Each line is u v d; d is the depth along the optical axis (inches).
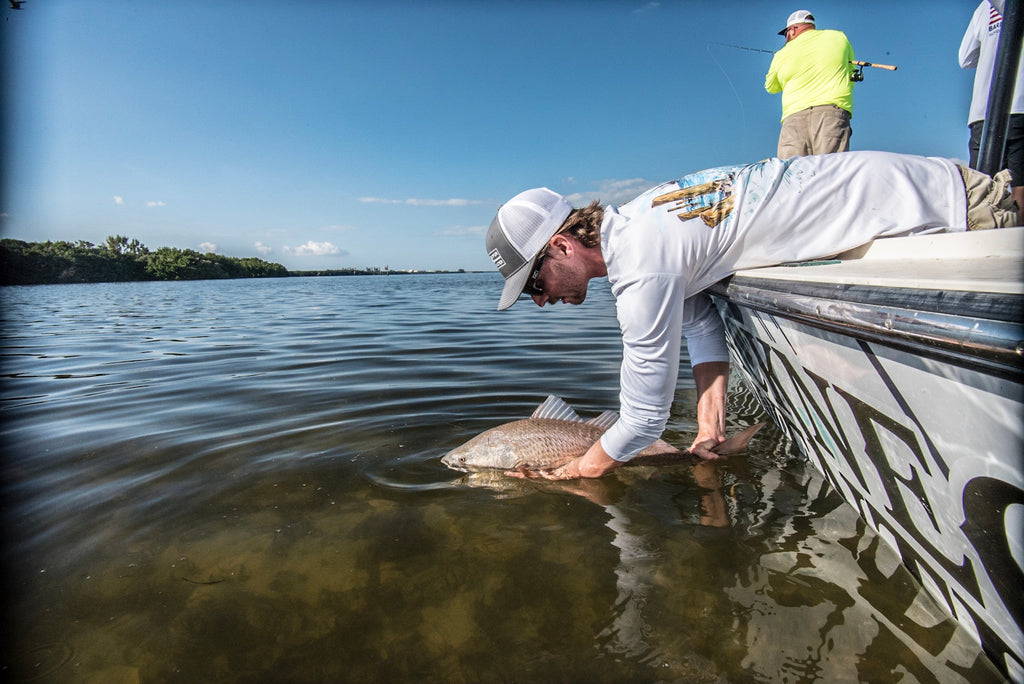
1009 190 86.4
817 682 62.7
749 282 95.2
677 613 76.2
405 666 68.6
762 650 68.2
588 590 82.4
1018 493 49.3
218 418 166.9
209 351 291.6
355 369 233.5
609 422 136.1
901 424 65.2
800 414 108.3
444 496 115.7
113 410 177.6
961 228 84.5
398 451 139.6
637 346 92.8
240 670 68.4
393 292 890.7
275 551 95.2
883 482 78.0
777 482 117.1
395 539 98.7
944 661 64.5
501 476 125.3
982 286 48.0
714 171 93.4
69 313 548.1
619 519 104.1
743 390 190.2
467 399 181.9
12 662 69.7
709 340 130.6
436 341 305.4
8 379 228.7
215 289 1101.7
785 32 212.8
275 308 581.3
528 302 568.7
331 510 109.8
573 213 100.2
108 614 79.1
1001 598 57.8
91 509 110.5
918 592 77.4
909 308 55.0
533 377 209.8
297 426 158.1
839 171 88.3
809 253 90.1
